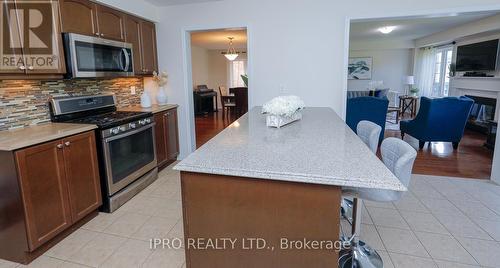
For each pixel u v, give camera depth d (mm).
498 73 5637
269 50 3713
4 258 2061
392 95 9086
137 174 3135
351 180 1197
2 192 1950
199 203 1446
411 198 2967
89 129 2482
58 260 2035
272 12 3629
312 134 2045
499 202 2850
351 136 1981
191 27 3916
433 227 2414
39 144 2025
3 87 2297
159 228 2441
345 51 3506
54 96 2754
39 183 2037
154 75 4004
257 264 1442
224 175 1375
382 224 2473
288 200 1331
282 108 2211
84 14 2732
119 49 3150
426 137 4750
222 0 3730
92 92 3238
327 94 3650
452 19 5449
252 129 2230
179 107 4203
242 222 1410
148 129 3334
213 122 7781
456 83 7047
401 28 6492
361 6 3381
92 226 2475
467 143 5227
